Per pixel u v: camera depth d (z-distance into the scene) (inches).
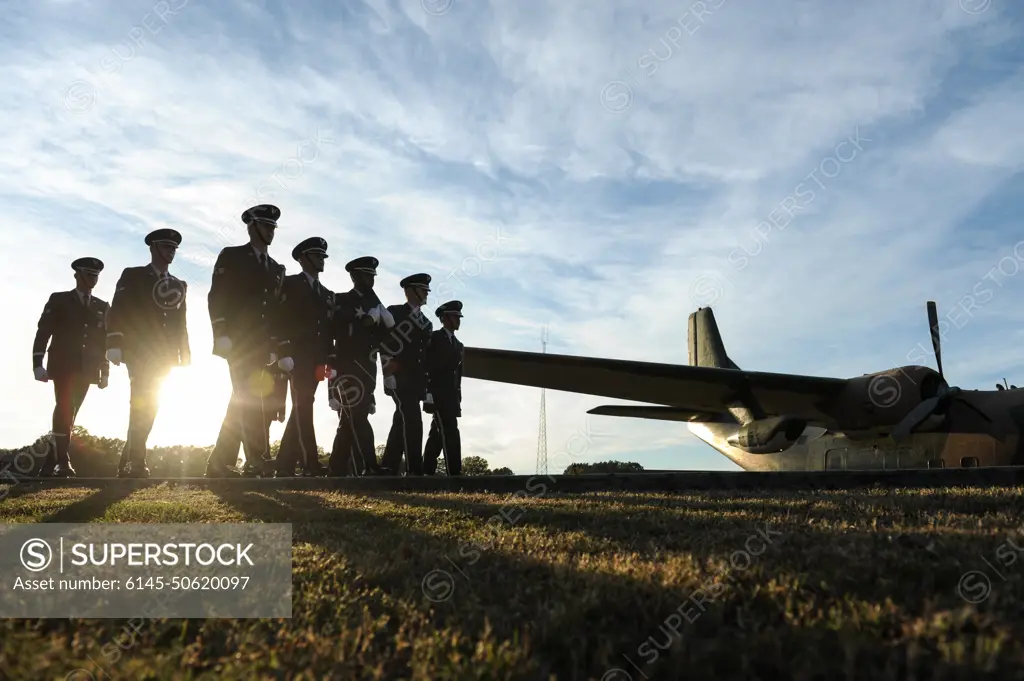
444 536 174.9
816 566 117.9
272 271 400.5
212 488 336.5
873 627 83.0
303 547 157.3
